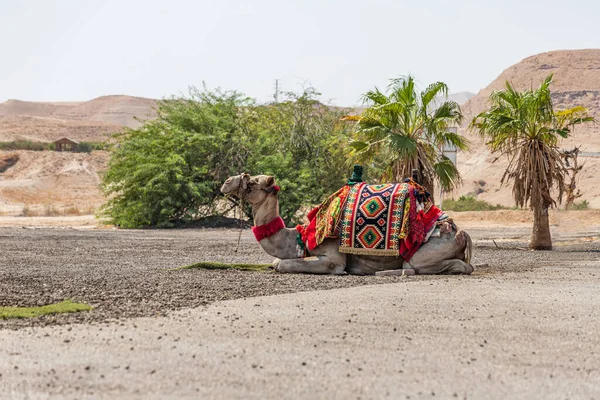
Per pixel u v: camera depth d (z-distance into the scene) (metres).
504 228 34.59
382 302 8.28
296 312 7.60
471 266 12.16
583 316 7.55
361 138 22.50
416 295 8.88
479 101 171.88
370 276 11.63
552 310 7.89
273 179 12.27
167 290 9.43
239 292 9.26
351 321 7.09
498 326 6.95
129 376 5.07
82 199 68.44
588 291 9.46
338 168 35.12
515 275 11.74
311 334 6.47
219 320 7.14
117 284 10.09
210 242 22.09
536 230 20.61
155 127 35.22
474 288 9.66
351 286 9.99
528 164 20.81
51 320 7.19
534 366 5.49
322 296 8.79
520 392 4.83
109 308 7.96
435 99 21.67
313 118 36.72
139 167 32.56
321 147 35.62
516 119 20.81
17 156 83.00
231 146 34.84
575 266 13.98
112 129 141.38
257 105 37.38
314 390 4.78
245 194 12.22
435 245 11.91
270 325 6.88
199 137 33.28
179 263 14.41
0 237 22.98
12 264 13.79
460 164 100.00
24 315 7.43
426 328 6.79
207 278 10.92
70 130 137.12
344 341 6.19
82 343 6.08
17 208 55.19
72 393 4.68
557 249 20.66
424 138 21.88
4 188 67.19
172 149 33.91
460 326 6.91
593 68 164.50
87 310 7.82
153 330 6.64
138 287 9.75
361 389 4.81
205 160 34.69
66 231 27.97
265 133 35.44
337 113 37.59
